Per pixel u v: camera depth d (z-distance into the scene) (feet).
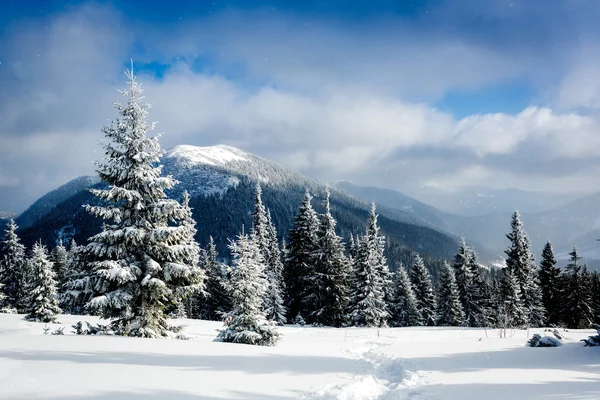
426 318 184.55
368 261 128.98
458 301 171.53
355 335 81.25
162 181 54.08
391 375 30.25
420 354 45.32
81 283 50.29
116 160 54.39
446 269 175.11
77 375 22.93
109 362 27.73
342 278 134.00
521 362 37.68
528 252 167.43
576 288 162.81
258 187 160.97
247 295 55.42
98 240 52.47
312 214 141.28
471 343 58.65
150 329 51.75
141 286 52.31
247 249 57.77
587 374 30.40
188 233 55.42
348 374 28.17
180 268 52.70
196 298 174.60
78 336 43.21
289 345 55.31
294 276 141.79
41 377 22.12
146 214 55.11
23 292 163.63
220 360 31.78
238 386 22.40
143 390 20.17
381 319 128.47
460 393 22.91
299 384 23.99
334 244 132.87
